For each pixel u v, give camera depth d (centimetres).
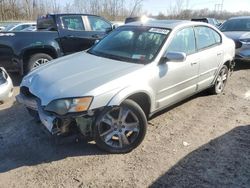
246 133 486
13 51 730
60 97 378
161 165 395
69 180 363
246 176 375
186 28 534
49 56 782
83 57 496
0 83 566
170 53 461
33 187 350
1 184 355
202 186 356
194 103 614
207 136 474
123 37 523
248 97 663
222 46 633
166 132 484
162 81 464
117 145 419
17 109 563
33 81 432
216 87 658
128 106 411
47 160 401
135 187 352
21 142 443
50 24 820
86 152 420
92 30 870
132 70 432
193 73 539
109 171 381
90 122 392
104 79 403
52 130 379
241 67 961
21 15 3672
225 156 417
